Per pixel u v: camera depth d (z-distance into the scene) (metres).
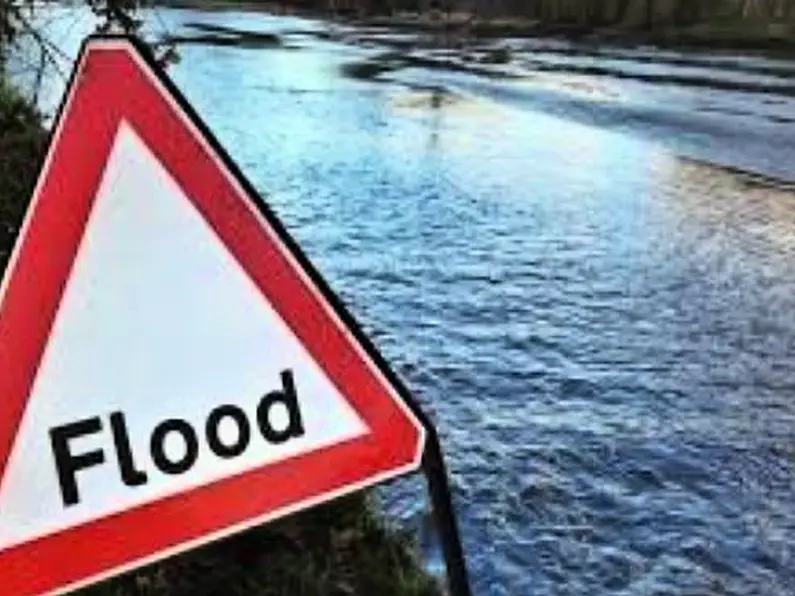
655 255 21.62
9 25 8.34
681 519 10.26
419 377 13.91
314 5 108.12
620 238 22.95
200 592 5.51
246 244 2.25
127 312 2.14
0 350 2.03
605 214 25.28
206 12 94.62
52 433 2.05
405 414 2.41
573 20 95.81
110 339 2.12
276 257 2.28
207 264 2.22
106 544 2.09
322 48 65.12
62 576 2.05
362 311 16.72
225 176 2.23
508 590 8.83
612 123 39.84
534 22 95.56
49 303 2.07
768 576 9.32
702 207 26.72
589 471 11.19
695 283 19.64
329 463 2.33
